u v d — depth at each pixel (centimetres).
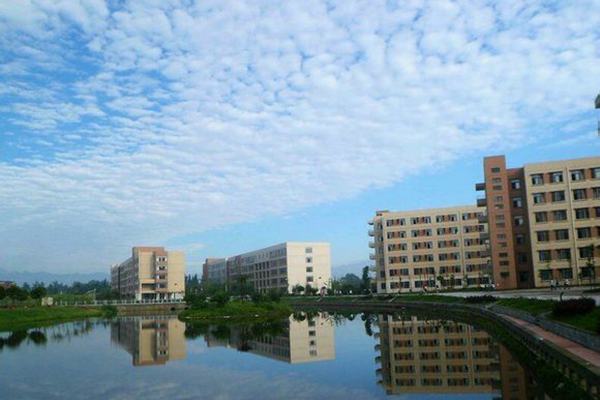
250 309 9525
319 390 2570
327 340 4912
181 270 17475
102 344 4891
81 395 2544
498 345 3894
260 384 2752
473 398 2295
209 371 3212
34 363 3675
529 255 9462
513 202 9731
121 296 17288
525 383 2530
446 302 8138
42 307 10025
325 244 18312
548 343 2584
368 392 2509
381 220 14925
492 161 9856
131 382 2872
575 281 8931
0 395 2567
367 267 17300
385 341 4612
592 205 9069
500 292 8600
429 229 14225
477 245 13788
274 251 18800
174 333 6034
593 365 1941
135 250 18275
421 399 2325
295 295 16338
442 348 3916
